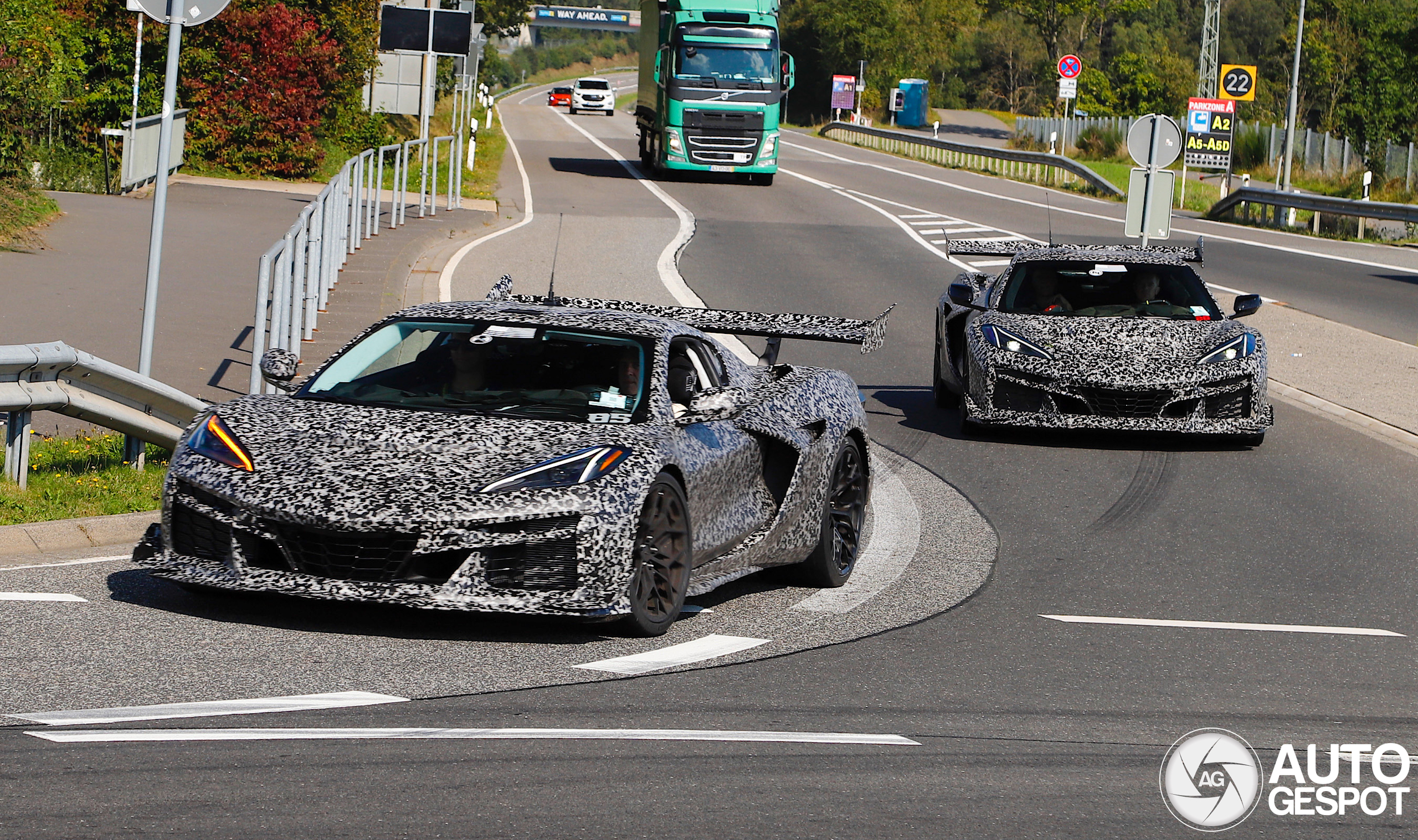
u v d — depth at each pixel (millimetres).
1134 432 46938
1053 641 26859
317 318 58344
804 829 16891
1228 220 151125
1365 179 148250
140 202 94188
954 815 17703
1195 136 172125
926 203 143125
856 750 20000
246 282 67438
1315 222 137500
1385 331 74125
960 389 50844
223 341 53250
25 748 18266
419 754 18766
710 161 143250
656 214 115625
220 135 119062
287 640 23922
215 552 24094
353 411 25922
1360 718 22938
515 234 97188
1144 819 17969
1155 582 32000
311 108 122750
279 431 25156
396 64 155000
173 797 16828
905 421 51031
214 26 118875
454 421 25516
